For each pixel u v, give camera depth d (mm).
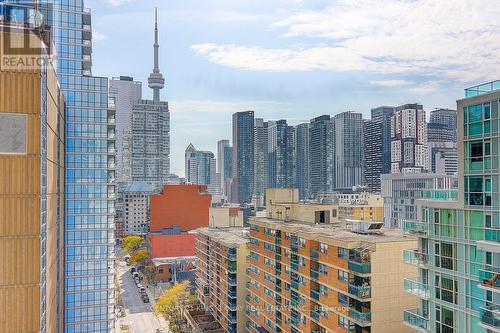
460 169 39875
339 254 54281
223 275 93562
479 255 37812
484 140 37375
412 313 45500
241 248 89188
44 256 43125
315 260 60188
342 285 53562
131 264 178250
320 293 59062
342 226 71062
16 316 37125
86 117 80438
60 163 66875
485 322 36000
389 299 50438
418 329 44344
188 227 183500
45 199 44312
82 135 80000
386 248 50625
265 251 77375
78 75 80500
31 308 37562
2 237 36969
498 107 36000
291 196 88250
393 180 160875
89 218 79688
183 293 115938
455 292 40312
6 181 37219
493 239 36281
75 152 79438
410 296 51250
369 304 50344
